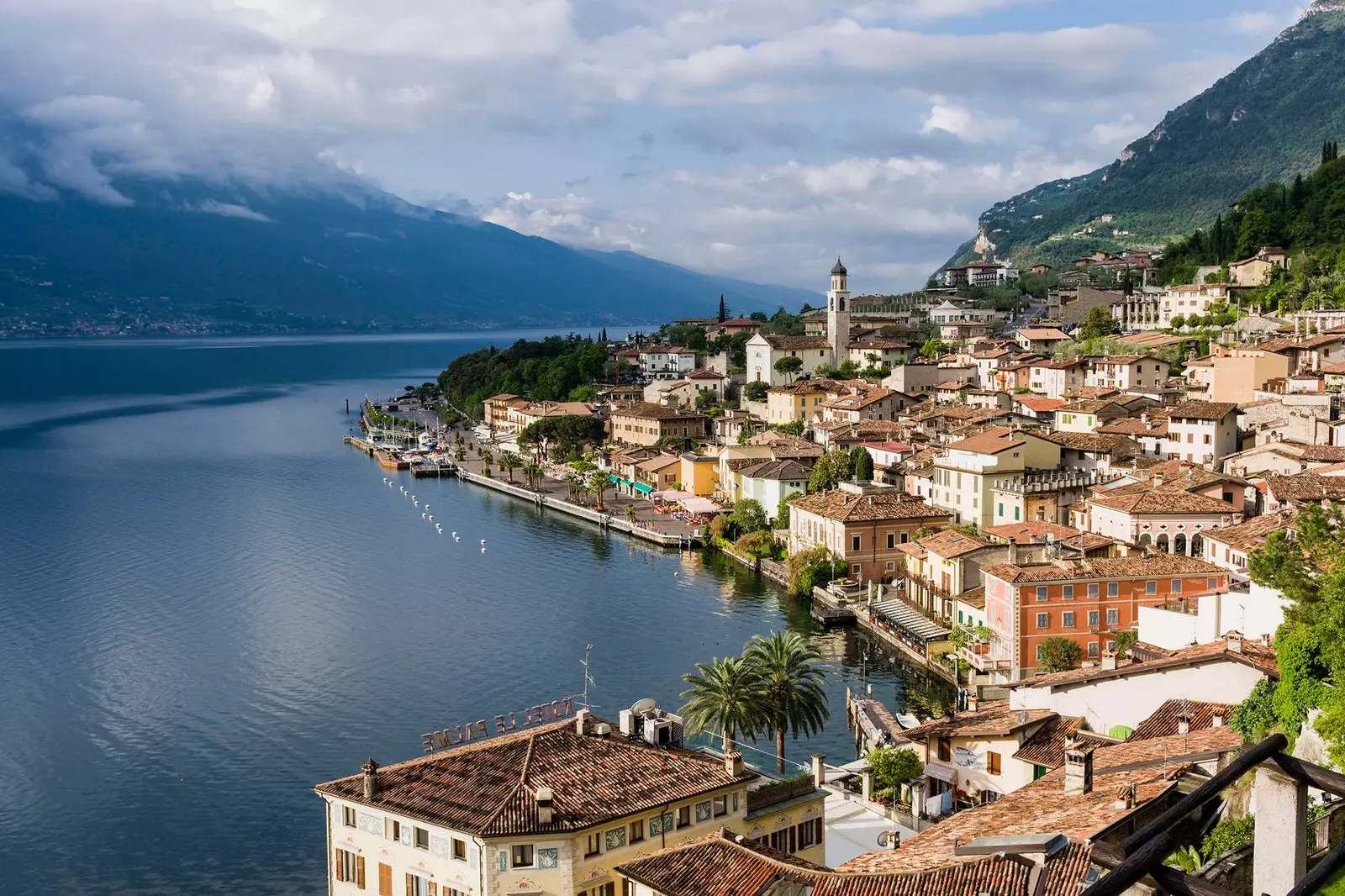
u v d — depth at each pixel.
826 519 184.12
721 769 74.25
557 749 73.69
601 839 66.81
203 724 128.88
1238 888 39.81
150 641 159.38
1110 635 127.56
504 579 196.25
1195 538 147.88
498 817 66.12
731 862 58.19
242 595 184.12
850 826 87.88
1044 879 47.25
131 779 115.19
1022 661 127.44
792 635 110.38
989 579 134.38
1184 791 53.78
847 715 126.62
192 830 104.62
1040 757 82.25
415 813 68.31
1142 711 84.38
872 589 170.75
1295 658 60.50
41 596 183.75
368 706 133.88
